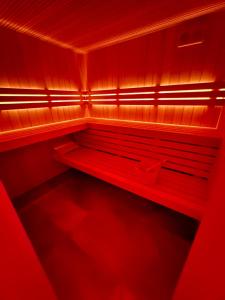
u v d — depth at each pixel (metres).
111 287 1.47
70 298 1.40
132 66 2.59
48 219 2.29
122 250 1.82
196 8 1.64
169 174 2.11
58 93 2.82
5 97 2.14
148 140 2.40
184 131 2.14
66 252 1.81
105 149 2.94
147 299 1.38
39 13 1.63
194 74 2.10
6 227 0.68
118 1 1.45
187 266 0.90
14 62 2.21
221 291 0.67
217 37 1.83
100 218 2.29
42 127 2.64
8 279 0.71
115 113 3.11
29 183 2.91
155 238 1.97
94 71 3.12
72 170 3.61
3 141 1.95
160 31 2.16
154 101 2.48
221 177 0.61
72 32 2.15
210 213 0.68
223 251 0.63
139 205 2.53
